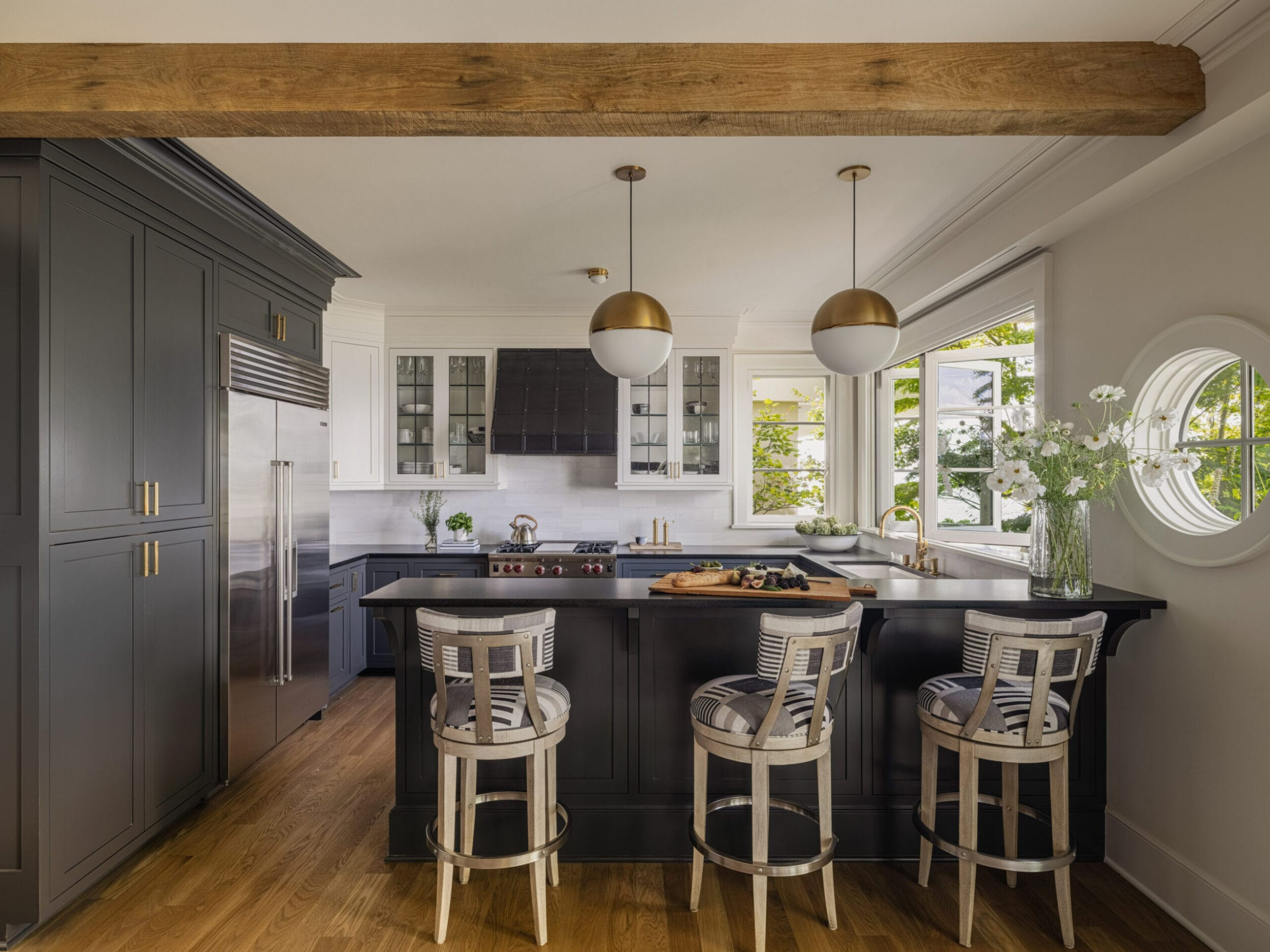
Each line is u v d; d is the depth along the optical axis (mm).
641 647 2764
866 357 2896
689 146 2746
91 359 2418
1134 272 2645
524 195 3232
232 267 3270
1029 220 3012
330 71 2045
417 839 2730
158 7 1895
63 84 2035
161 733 2783
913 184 3092
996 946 2262
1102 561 2889
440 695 2264
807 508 5906
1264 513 2107
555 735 2330
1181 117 2109
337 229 3686
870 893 2559
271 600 3537
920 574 4191
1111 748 2789
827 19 1979
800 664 2168
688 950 2230
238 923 2348
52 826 2260
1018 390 4941
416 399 5469
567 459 5910
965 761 2289
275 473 3570
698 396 5531
